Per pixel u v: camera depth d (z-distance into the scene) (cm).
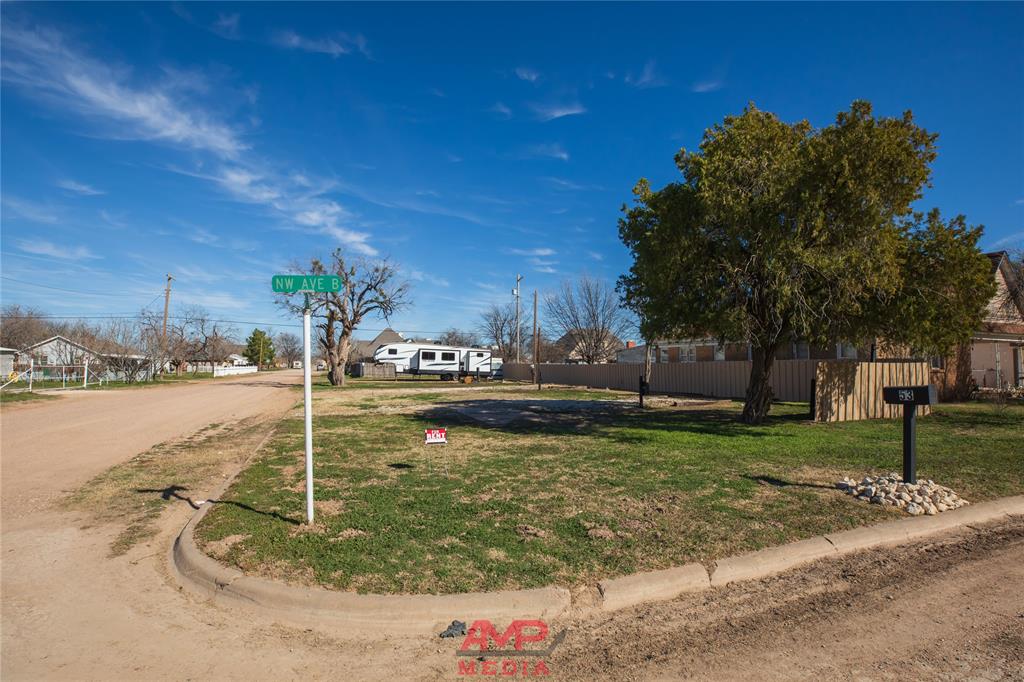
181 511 723
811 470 866
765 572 514
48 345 4872
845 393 1480
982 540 595
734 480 802
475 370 5391
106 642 396
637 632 411
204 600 465
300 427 1497
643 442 1137
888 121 1139
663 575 480
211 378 6044
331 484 800
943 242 1195
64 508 738
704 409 1878
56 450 1205
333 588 452
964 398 1975
